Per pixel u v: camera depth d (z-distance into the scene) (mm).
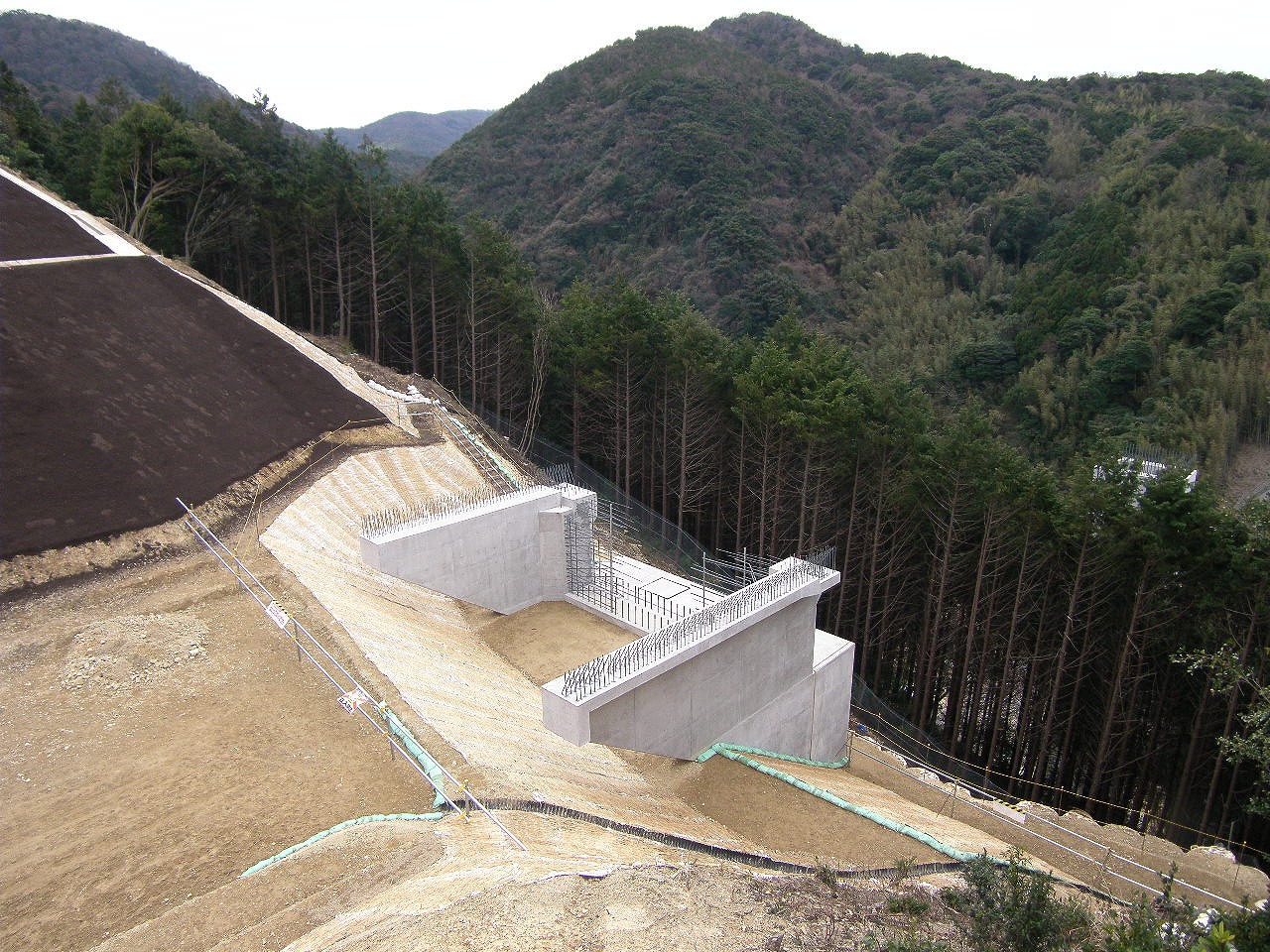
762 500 39500
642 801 18672
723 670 22297
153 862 13984
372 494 32562
